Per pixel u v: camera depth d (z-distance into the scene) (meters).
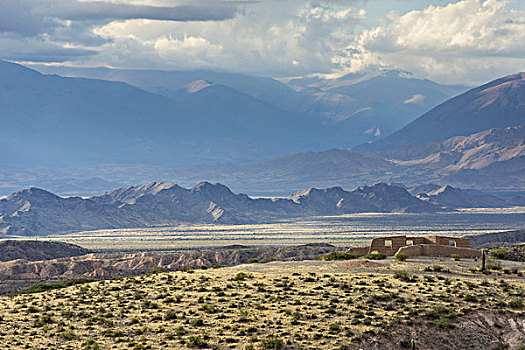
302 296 100.50
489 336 86.00
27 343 88.44
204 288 109.56
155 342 86.31
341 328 86.31
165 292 109.69
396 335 84.75
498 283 104.81
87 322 96.12
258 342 83.94
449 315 89.19
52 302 109.88
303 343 82.81
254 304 98.19
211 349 83.25
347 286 103.94
